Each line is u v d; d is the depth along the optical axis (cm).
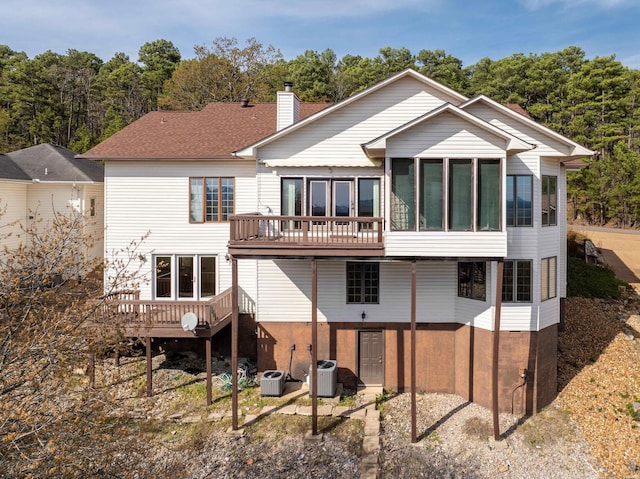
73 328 843
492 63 5884
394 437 1231
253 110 2016
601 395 1432
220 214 1638
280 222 1455
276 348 1517
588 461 1136
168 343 1647
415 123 1196
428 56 6462
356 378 1499
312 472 1084
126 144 1670
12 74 4944
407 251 1215
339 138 1481
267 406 1352
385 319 1488
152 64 6438
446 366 1478
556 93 4844
